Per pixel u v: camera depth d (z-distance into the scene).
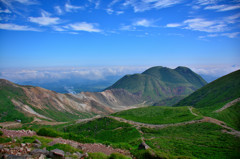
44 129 35.88
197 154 41.03
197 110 109.25
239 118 82.62
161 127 81.56
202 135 60.78
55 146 24.22
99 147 32.62
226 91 153.62
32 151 19.80
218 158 38.12
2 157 17.23
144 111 121.25
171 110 114.50
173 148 46.31
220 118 84.44
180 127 76.44
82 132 100.88
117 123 99.31
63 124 148.00
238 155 39.09
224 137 55.88
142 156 28.23
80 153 23.58
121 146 35.66
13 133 31.09
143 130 80.62
